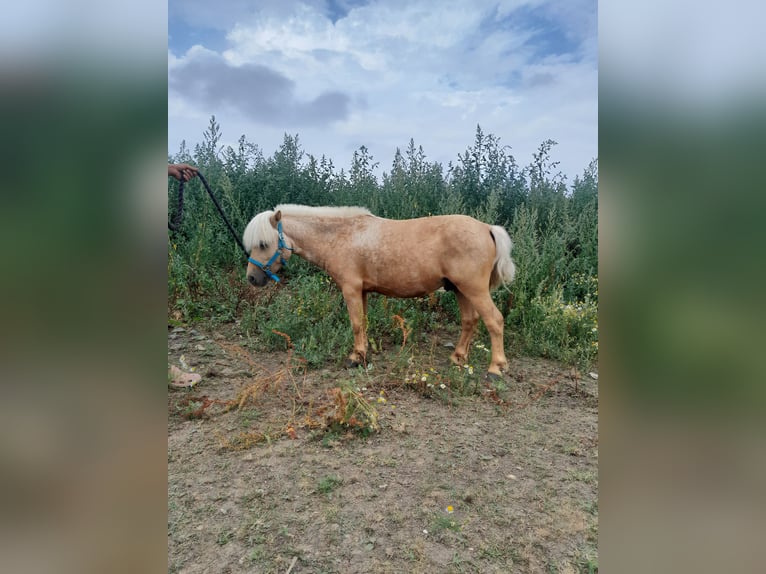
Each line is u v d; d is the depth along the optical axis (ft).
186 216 18.60
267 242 12.66
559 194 20.58
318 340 14.37
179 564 5.74
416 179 20.97
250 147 21.79
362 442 8.84
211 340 14.32
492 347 12.37
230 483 7.45
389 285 12.69
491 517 6.75
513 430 9.57
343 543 6.17
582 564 5.86
